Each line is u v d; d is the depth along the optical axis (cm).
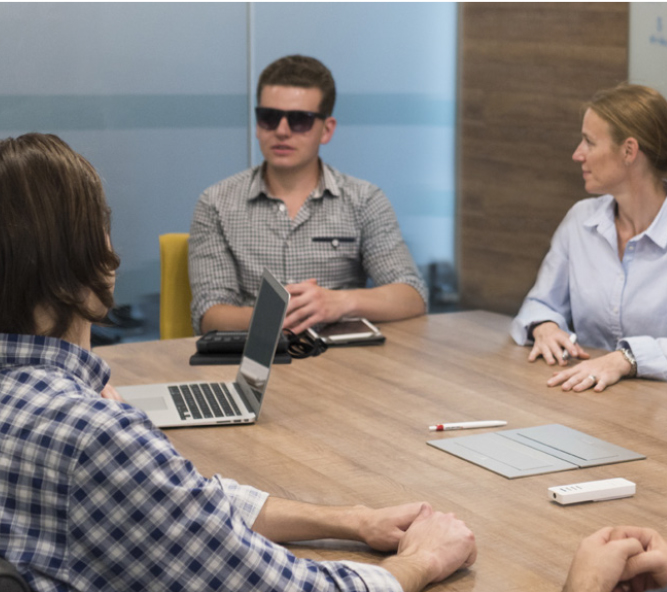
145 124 424
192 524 96
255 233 283
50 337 100
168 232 434
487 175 491
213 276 280
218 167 440
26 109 403
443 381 206
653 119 225
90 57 410
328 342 233
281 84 278
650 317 235
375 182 480
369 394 197
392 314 263
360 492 146
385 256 286
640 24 405
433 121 484
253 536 102
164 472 95
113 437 93
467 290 502
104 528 93
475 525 133
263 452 163
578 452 162
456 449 164
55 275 98
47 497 93
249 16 432
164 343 241
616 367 205
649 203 233
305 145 279
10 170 97
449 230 498
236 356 223
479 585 116
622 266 240
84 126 414
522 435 171
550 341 227
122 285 429
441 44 478
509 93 477
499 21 475
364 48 462
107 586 95
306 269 285
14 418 95
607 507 140
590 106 235
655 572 115
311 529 130
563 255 253
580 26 442
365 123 471
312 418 182
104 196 103
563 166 466
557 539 129
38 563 92
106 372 105
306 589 103
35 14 399
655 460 159
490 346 237
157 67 421
